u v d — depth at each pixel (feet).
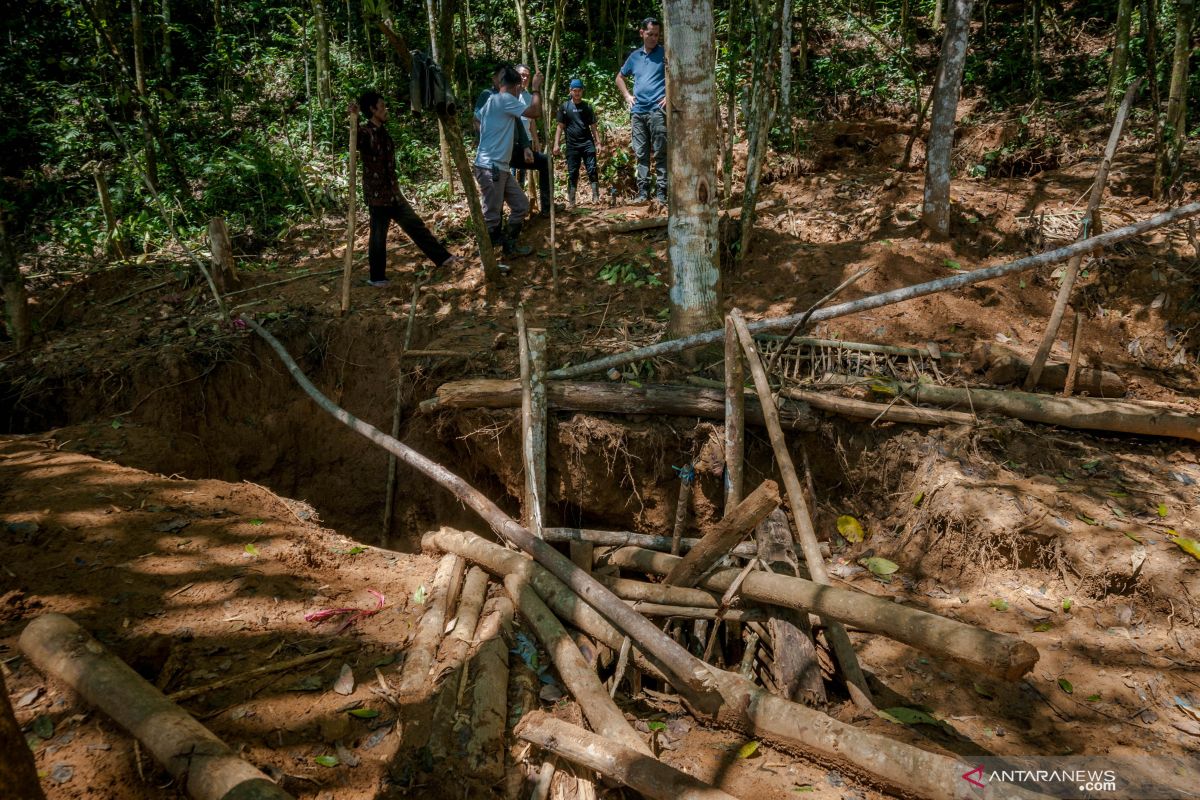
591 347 18.85
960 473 15.24
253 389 21.16
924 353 17.80
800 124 32.42
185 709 9.30
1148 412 15.55
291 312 22.13
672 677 10.95
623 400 16.93
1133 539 13.33
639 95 25.75
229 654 10.43
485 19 43.45
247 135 32.83
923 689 11.80
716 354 17.85
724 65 33.78
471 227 25.84
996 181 26.27
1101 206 22.41
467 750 9.24
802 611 11.66
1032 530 13.82
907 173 27.25
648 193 27.17
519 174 26.76
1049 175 25.72
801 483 16.76
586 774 9.27
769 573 11.66
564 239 24.63
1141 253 19.88
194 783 7.63
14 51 34.81
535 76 22.29
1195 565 12.80
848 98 37.04
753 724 9.82
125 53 35.73
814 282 20.61
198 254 26.11
